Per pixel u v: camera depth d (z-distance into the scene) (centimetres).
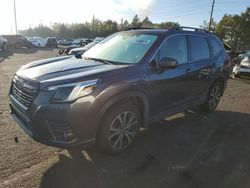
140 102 419
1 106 600
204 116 601
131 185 328
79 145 342
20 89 367
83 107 332
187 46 509
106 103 352
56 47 4147
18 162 361
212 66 574
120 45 470
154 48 432
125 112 388
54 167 356
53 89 329
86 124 338
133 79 385
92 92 339
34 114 332
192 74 511
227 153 423
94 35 8581
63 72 366
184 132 499
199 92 555
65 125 327
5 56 1983
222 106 696
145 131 495
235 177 357
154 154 407
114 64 411
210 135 493
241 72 1198
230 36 5341
